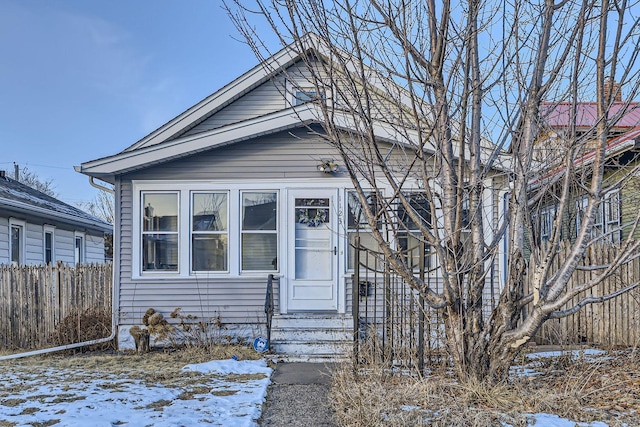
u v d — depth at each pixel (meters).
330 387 6.40
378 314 9.39
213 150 9.61
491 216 8.65
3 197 13.02
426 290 5.30
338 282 9.50
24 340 10.20
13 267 10.38
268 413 5.32
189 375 7.05
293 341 8.60
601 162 4.85
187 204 9.56
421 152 4.85
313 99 5.14
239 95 11.21
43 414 5.15
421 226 5.27
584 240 4.86
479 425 4.38
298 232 9.58
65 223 17.33
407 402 4.98
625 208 9.69
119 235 9.58
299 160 9.59
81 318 9.92
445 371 5.99
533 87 4.93
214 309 9.48
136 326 9.17
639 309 8.36
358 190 5.16
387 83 6.08
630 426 4.50
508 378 5.55
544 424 4.50
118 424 4.82
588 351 7.97
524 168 5.10
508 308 5.27
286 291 9.49
